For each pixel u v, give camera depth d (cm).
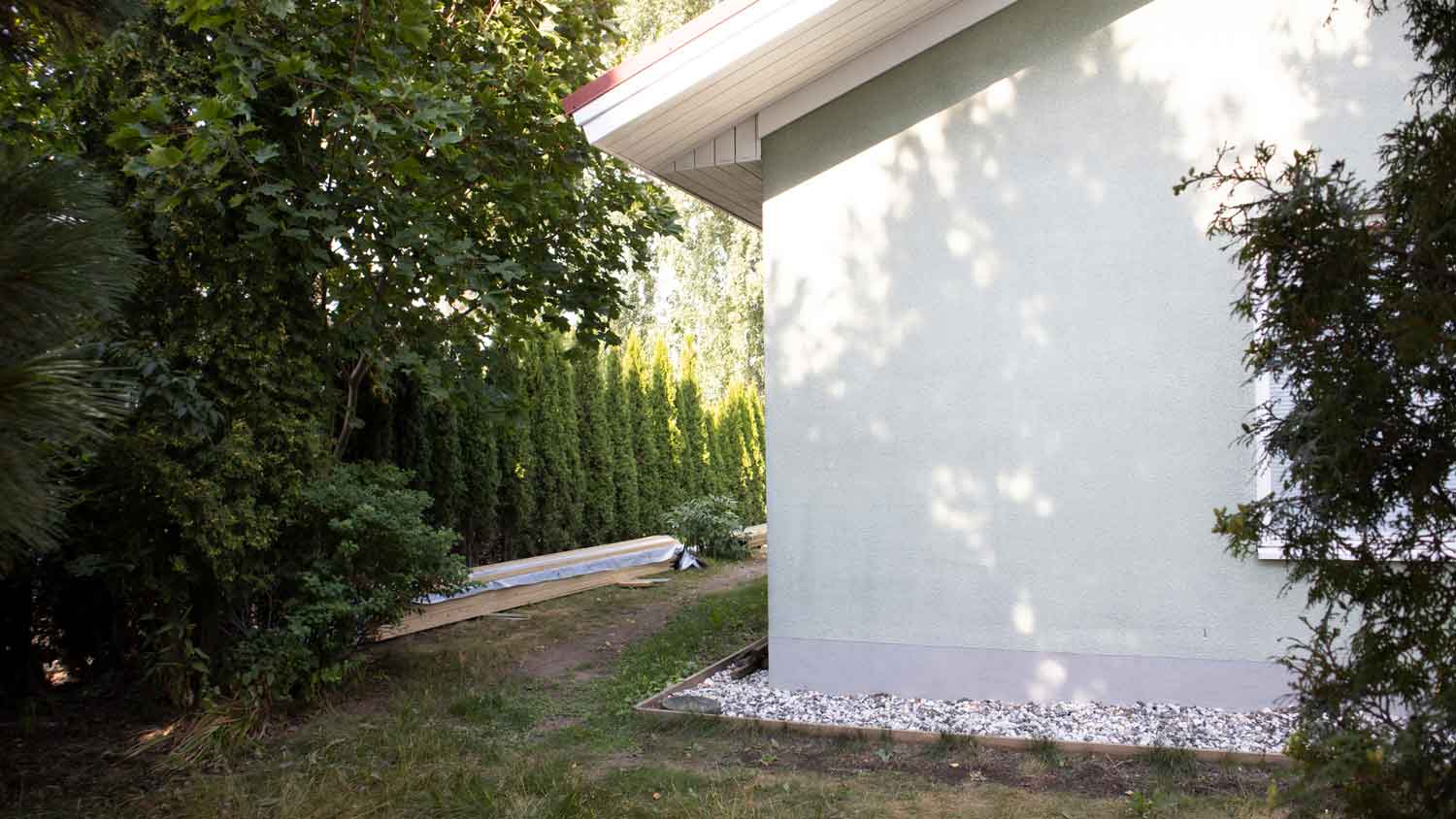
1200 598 554
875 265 634
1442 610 246
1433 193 239
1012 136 604
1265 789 443
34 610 684
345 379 845
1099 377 579
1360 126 540
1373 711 256
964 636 602
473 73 756
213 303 610
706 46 584
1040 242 596
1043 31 599
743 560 1558
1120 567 571
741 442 2112
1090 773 477
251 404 620
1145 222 574
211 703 582
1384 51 537
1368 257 242
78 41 400
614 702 642
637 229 936
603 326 902
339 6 672
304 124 678
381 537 685
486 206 838
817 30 572
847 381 638
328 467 693
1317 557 261
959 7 608
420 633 922
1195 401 559
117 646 688
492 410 814
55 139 600
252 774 518
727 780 483
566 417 1456
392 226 673
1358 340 246
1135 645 567
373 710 642
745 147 675
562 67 885
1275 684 538
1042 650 586
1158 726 530
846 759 514
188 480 572
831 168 647
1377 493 250
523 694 679
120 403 259
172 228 585
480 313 812
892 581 621
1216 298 557
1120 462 573
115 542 599
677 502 1764
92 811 462
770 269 661
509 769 513
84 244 249
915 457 619
